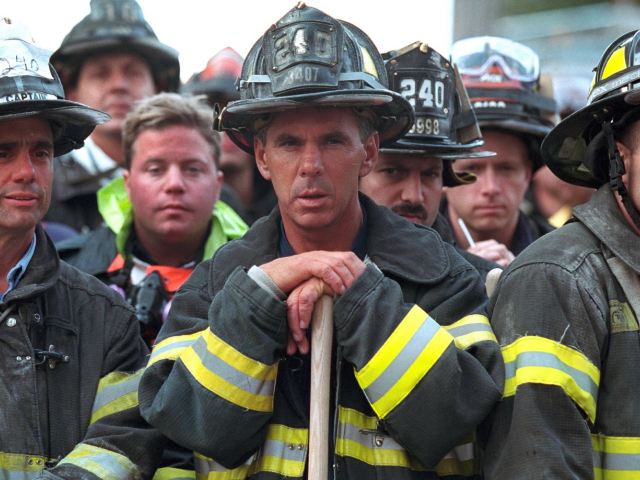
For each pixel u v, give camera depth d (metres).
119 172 7.65
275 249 4.61
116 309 4.88
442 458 4.19
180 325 4.52
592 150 4.56
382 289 4.22
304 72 4.22
